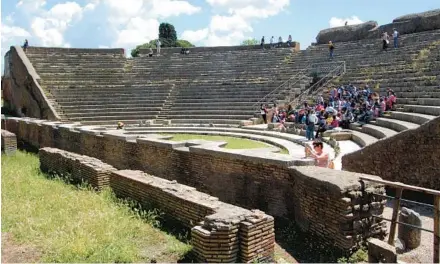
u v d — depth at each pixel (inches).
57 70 1480.1
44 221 343.0
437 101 700.0
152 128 1100.5
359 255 291.3
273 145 786.2
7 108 1536.7
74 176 528.4
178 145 534.0
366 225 302.0
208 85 1409.9
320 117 838.5
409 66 967.0
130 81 1493.6
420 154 439.8
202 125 1127.6
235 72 1453.0
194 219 329.1
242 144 801.6
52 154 592.7
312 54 1406.3
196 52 1700.3
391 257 242.2
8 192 438.9
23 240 310.0
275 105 1138.7
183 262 278.1
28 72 1389.0
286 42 1573.6
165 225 349.7
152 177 425.7
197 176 491.5
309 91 1165.1
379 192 309.0
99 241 298.0
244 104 1216.2
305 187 337.1
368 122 813.9
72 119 1227.9
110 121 1235.2
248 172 420.8
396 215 279.1
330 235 307.0
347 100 944.9
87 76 1482.5
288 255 310.3
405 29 1258.0
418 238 311.3
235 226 275.6
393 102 811.4
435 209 250.7
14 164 647.1
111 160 671.1
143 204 395.2
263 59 1498.5
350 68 1170.6
